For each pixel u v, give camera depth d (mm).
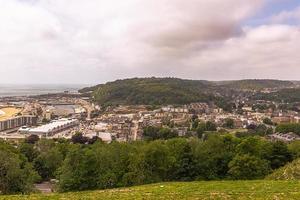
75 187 75062
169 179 87000
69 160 76312
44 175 122188
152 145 87312
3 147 105312
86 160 76188
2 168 70062
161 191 36219
